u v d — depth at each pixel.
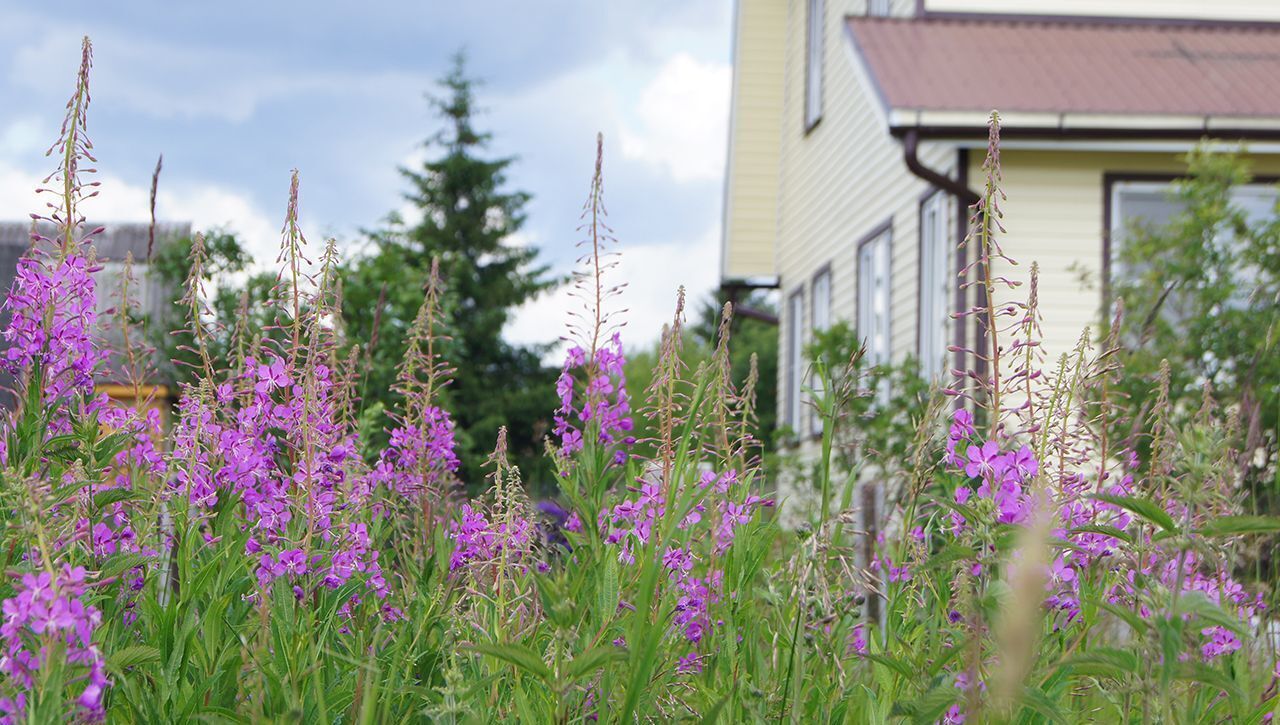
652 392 3.63
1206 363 8.30
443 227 43.22
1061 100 11.58
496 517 3.36
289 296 3.41
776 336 42.75
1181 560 2.33
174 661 2.81
